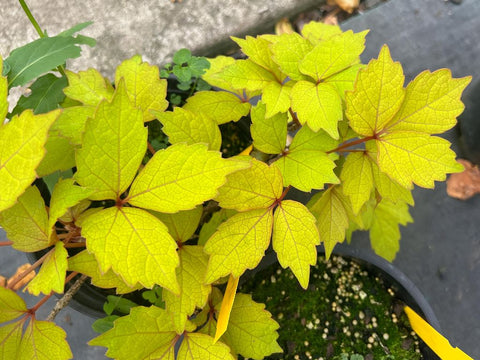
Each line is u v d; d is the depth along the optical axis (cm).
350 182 29
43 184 37
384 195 31
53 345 26
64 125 29
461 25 61
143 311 29
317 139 30
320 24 38
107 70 63
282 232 27
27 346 26
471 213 53
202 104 35
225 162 23
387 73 25
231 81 31
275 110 29
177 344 46
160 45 63
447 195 54
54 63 30
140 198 24
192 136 29
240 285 43
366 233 51
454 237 53
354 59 29
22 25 65
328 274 47
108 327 35
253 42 31
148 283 23
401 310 45
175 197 24
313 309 46
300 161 29
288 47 30
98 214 24
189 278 30
